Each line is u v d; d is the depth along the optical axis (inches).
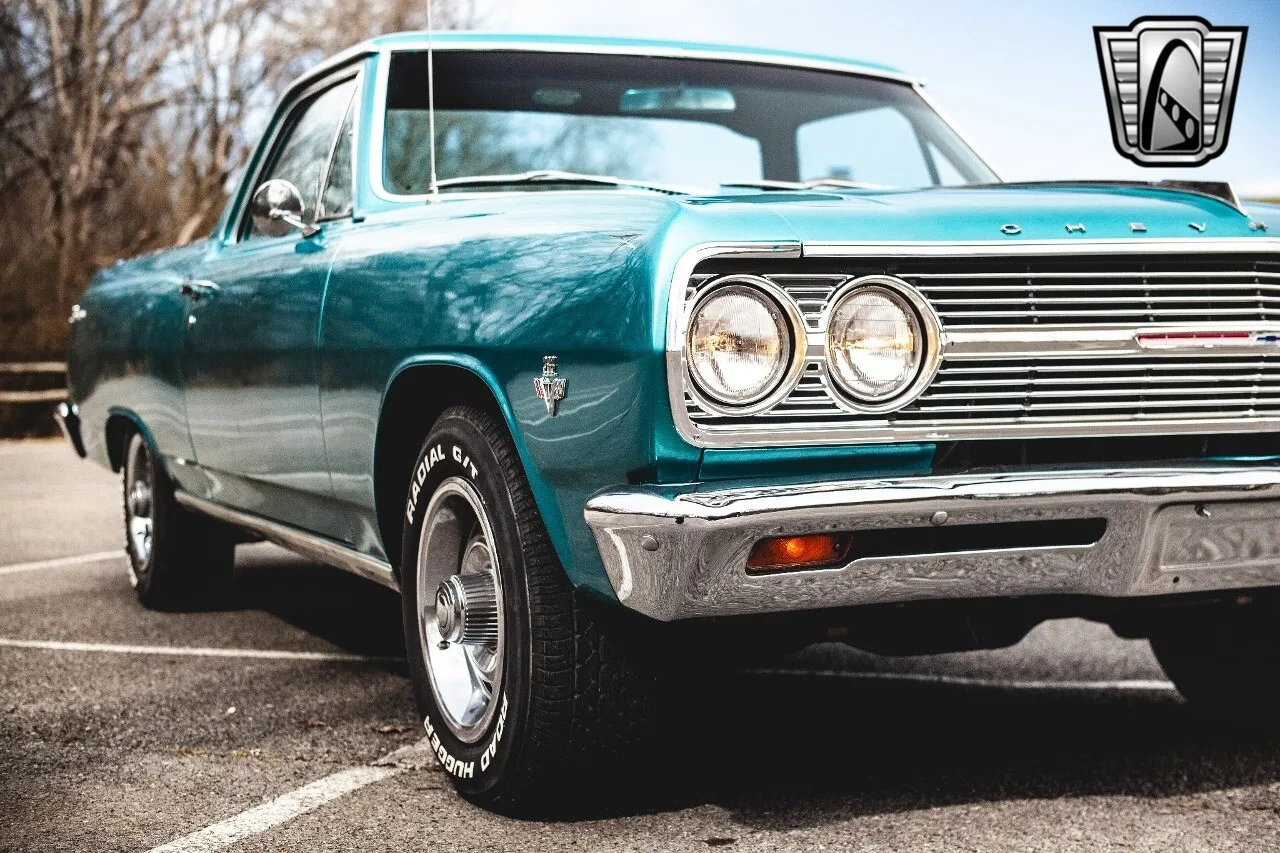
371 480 135.4
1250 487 106.8
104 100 978.7
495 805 118.3
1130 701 154.7
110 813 120.6
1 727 148.3
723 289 100.6
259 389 158.6
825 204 107.3
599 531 101.8
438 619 123.3
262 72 991.0
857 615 110.7
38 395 671.1
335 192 156.2
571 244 110.4
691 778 127.0
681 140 159.5
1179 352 109.0
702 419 100.0
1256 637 134.9
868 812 117.0
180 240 944.3
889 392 103.1
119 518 327.3
